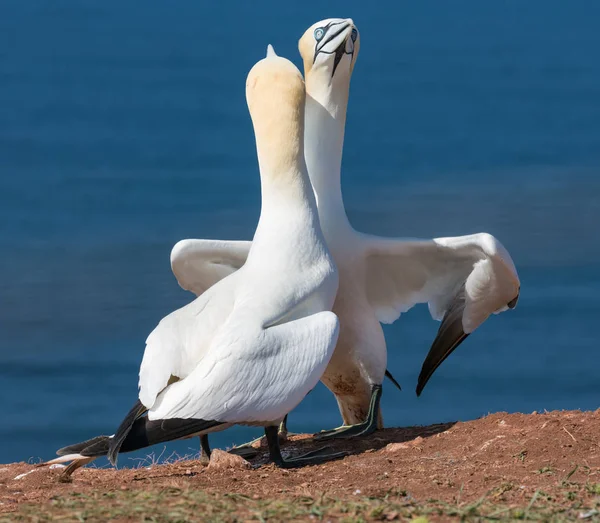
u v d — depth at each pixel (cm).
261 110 1335
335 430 1469
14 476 1302
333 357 1502
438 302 1550
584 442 1244
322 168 1491
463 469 1188
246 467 1262
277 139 1329
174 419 1199
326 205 1484
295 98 1330
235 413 1210
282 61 1357
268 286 1282
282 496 1069
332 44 1479
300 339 1241
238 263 1521
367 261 1496
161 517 982
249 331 1227
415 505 1010
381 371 1508
